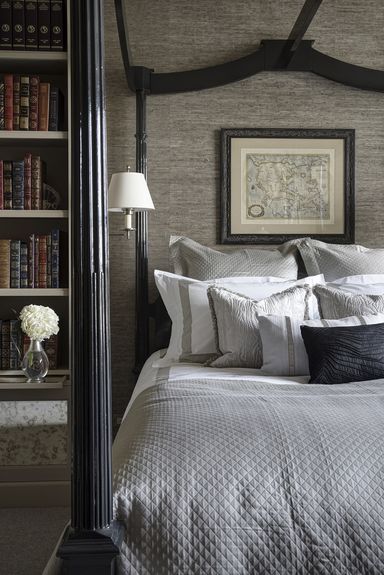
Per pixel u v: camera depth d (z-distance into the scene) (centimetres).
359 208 431
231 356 323
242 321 323
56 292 365
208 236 428
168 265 426
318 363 287
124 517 170
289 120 427
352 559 165
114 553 151
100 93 153
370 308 331
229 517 169
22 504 360
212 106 425
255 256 398
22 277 370
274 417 204
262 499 172
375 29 427
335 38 427
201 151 425
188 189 426
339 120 428
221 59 426
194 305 353
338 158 429
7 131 362
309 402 227
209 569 165
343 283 374
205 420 204
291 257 401
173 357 352
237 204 427
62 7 364
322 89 427
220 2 425
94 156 151
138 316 412
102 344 153
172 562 165
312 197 429
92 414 152
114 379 425
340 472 177
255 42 425
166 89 411
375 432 192
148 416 219
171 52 425
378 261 393
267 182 428
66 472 362
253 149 427
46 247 371
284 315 327
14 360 374
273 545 167
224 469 178
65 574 152
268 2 424
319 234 430
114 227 425
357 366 283
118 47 424
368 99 428
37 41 363
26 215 362
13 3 362
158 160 425
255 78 425
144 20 424
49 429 363
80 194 151
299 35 364
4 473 360
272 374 307
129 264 426
